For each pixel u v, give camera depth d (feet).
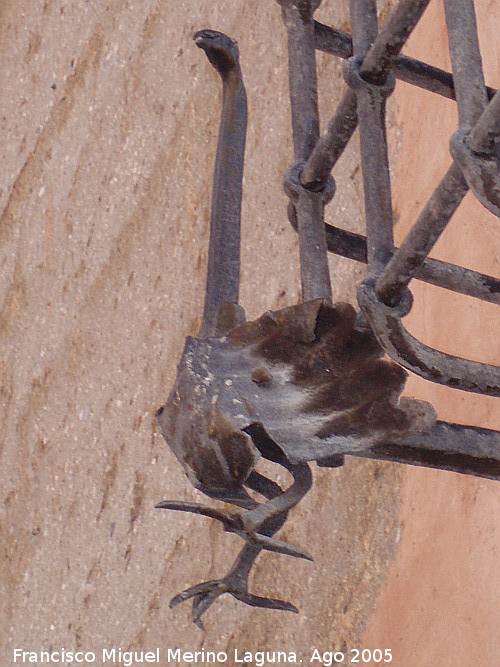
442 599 8.77
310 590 10.42
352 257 7.47
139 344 14.88
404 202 10.11
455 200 6.59
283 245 12.37
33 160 19.08
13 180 19.56
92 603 14.46
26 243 18.71
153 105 16.05
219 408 6.71
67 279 17.17
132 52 16.97
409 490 9.37
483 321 8.68
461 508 8.78
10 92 20.56
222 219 7.20
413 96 10.32
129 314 15.33
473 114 6.54
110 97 17.21
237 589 6.76
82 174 17.49
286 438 6.73
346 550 10.07
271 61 13.64
